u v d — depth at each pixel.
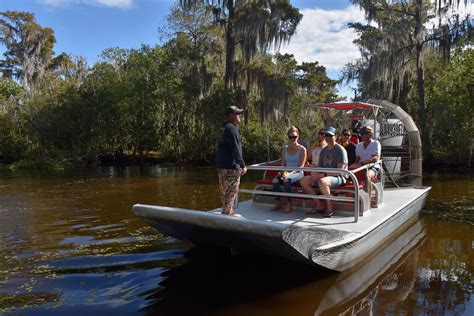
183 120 27.28
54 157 27.84
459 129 21.45
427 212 9.52
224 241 5.73
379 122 10.71
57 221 8.70
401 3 22.83
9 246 6.81
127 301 4.63
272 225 4.68
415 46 22.69
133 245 6.81
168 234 6.28
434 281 5.28
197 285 5.09
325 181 5.98
